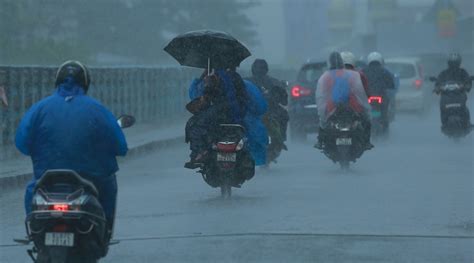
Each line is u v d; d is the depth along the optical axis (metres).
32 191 15.58
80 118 15.55
